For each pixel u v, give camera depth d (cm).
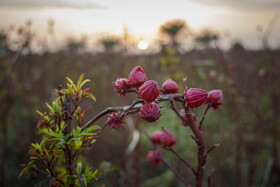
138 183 371
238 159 447
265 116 602
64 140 130
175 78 416
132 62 502
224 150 527
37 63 588
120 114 143
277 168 498
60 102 141
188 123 154
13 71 517
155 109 140
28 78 568
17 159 479
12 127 536
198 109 652
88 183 145
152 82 138
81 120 141
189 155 527
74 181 140
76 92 138
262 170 514
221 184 501
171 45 539
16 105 587
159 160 222
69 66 605
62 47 591
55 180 140
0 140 495
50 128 137
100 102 651
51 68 556
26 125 529
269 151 546
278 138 590
